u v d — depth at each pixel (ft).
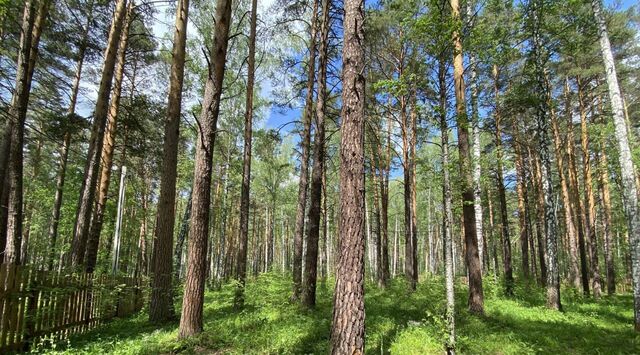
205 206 24.94
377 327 28.19
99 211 40.93
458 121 26.86
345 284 16.26
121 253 76.07
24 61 29.68
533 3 37.99
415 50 27.66
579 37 40.75
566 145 78.74
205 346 22.31
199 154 25.22
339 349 15.65
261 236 164.45
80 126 46.70
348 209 16.97
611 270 73.87
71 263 34.78
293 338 23.95
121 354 20.92
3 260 27.86
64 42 49.78
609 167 62.69
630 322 37.60
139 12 43.27
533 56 45.14
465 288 55.01
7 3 24.94
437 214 137.39
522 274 80.07
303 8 46.93
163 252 30.83
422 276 111.55
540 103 45.21
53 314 24.77
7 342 20.68
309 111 46.01
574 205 86.53
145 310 39.78
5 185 31.65
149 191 95.25
